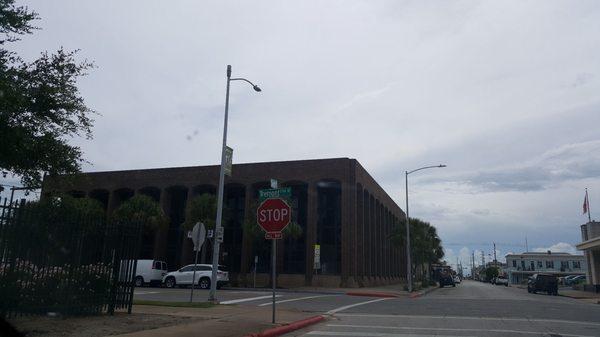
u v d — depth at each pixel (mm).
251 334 12133
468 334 13461
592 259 56125
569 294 47750
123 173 51406
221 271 33688
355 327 14938
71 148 13211
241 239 47188
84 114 13500
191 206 43750
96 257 13938
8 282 11500
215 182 47625
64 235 12992
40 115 12539
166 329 12195
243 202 48250
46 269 12539
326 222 45500
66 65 12906
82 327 11734
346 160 44281
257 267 45219
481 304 24531
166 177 49750
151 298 22797
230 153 22891
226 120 22812
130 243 14930
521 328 14812
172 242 49625
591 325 15883
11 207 11680
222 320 14453
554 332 14008
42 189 13375
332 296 29953
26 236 11969
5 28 12141
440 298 30922
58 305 12719
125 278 14781
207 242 47531
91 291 13719
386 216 67188
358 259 46281
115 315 14336
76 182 14250
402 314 18953
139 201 44281
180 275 34062
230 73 23266
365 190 50219
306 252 43531
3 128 11094
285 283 43438
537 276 49375
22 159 11930
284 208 14383
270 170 45875
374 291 38062
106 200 53719
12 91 11094
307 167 44969
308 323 15414
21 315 12086
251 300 23812
